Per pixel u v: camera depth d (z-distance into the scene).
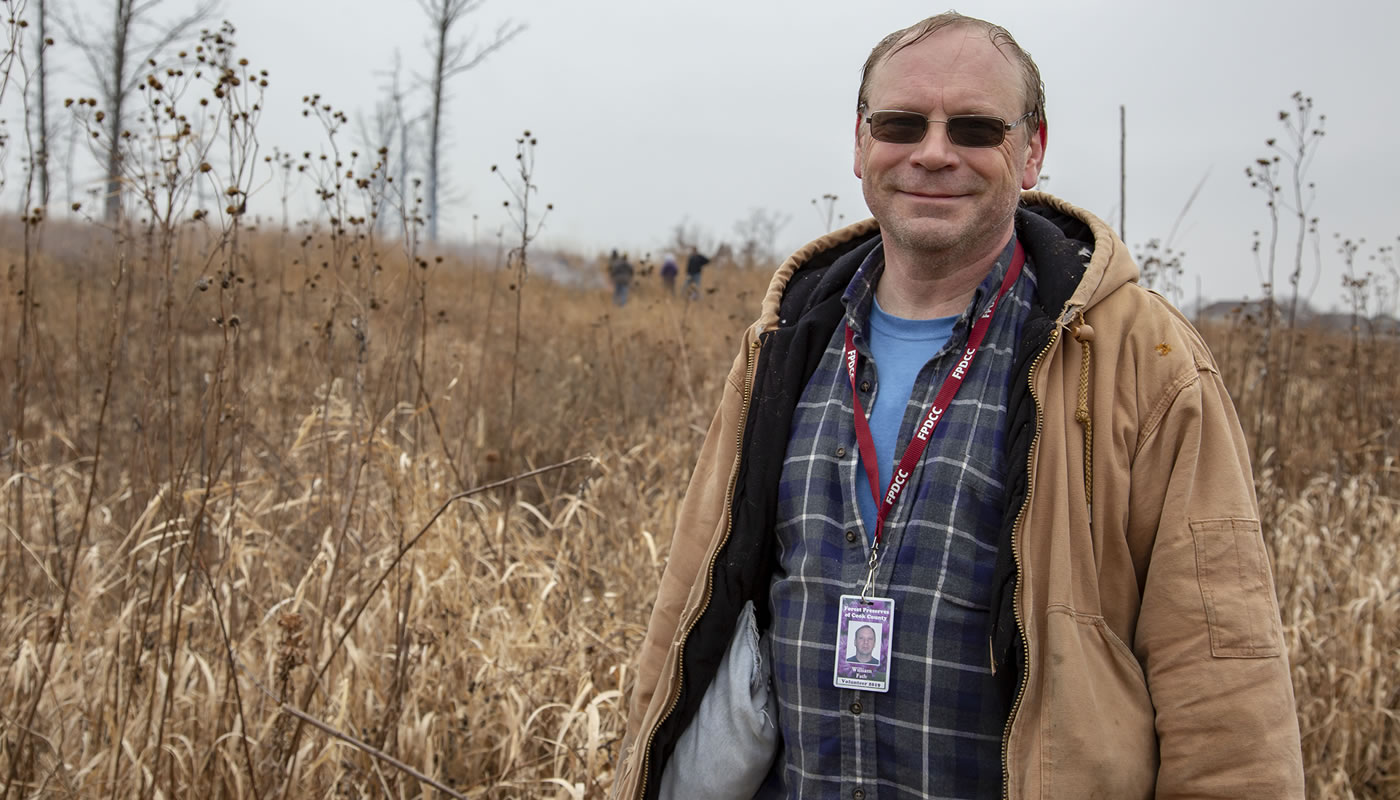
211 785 2.93
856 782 1.71
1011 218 1.85
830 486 1.81
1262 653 1.50
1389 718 3.70
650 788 1.91
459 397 6.08
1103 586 1.62
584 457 2.68
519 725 3.18
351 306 4.02
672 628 2.02
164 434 4.42
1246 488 1.59
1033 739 1.56
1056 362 1.68
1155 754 1.58
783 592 1.83
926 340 1.85
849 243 2.17
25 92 3.29
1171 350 1.64
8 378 5.85
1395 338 6.88
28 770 2.99
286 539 4.31
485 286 11.83
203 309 6.19
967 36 1.76
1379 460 5.87
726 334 7.95
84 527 3.13
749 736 1.84
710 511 2.03
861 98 1.90
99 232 8.88
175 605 3.15
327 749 2.94
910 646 1.67
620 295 15.15
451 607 3.66
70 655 3.34
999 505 1.68
